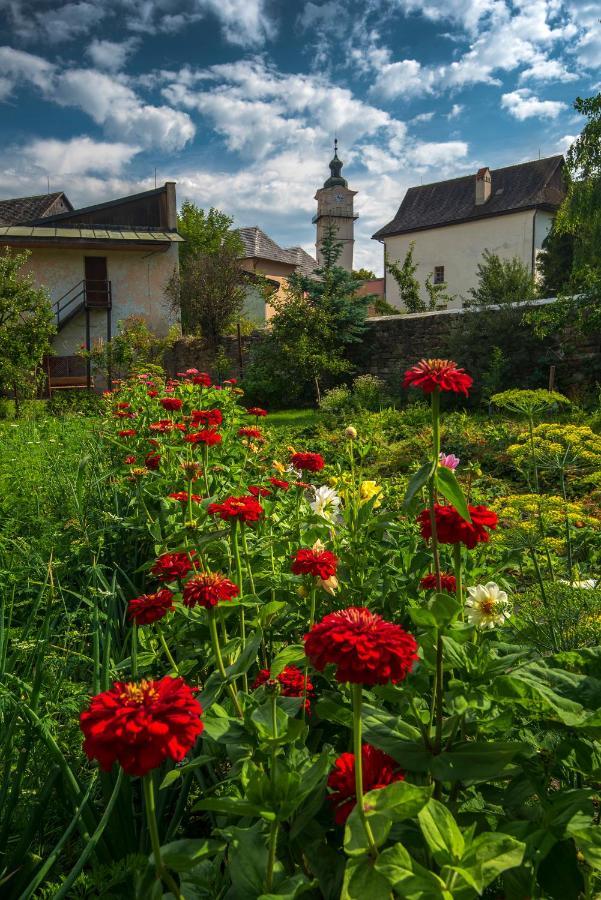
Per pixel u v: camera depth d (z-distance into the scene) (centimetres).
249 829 131
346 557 237
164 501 348
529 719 160
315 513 260
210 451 441
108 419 754
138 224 2359
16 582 298
